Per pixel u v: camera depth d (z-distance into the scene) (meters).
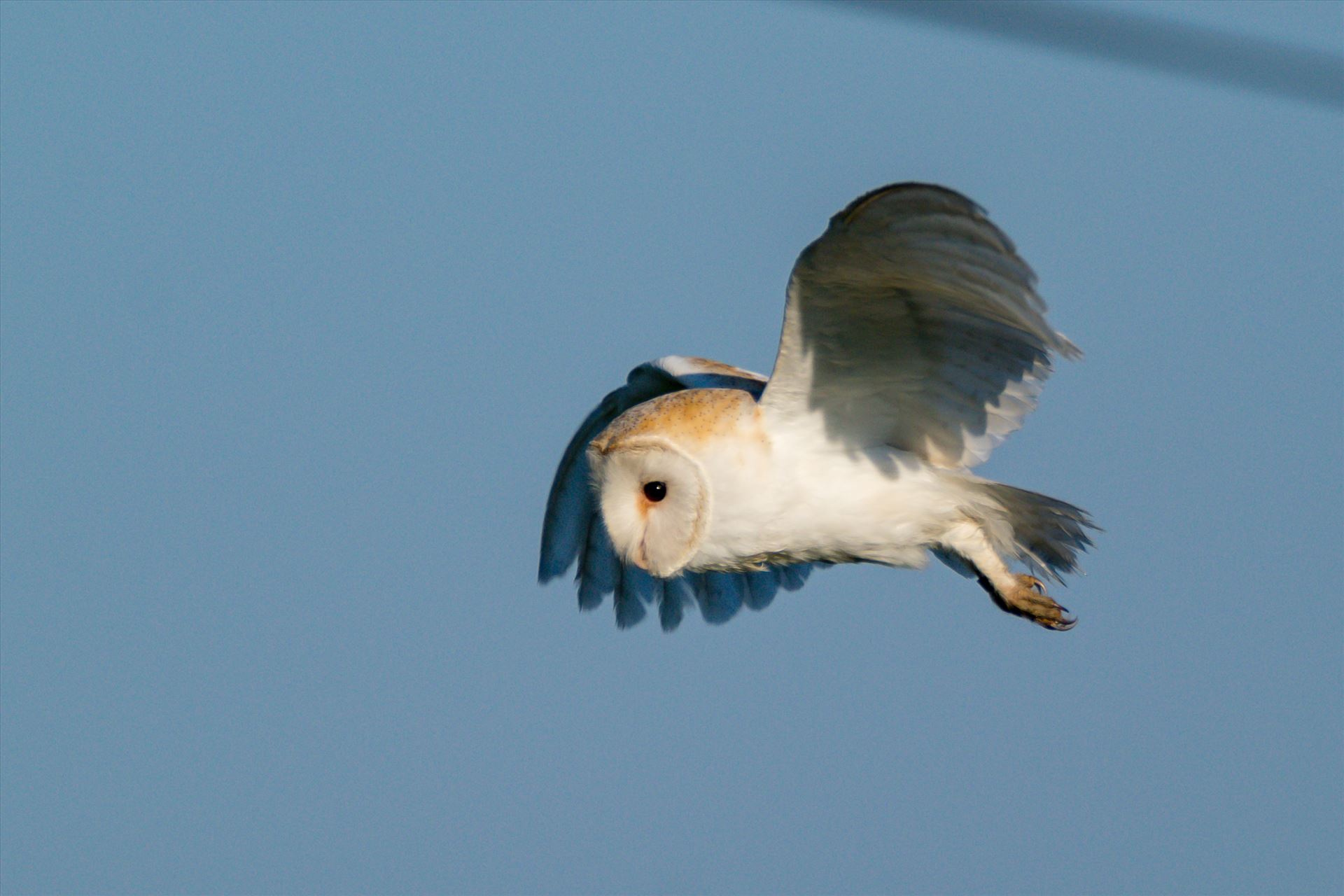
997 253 9.71
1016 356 11.31
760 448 11.88
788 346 11.45
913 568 12.13
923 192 9.57
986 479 11.80
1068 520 11.72
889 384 11.68
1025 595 11.91
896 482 11.91
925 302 10.94
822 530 11.96
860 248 10.24
